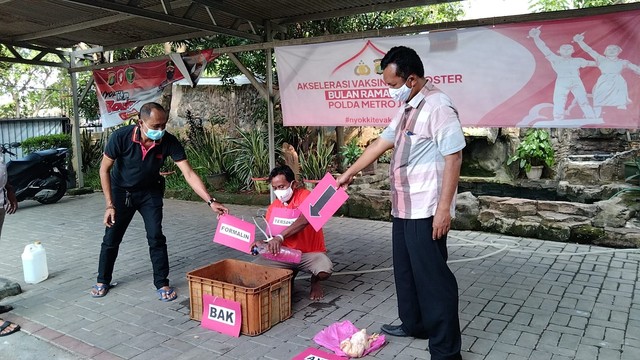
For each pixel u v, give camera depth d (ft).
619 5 13.41
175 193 26.99
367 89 17.95
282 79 19.83
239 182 27.09
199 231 19.44
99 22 20.92
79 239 18.44
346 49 17.98
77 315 11.44
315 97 19.24
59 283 13.62
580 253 15.24
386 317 11.01
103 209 24.52
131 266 14.93
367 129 28.07
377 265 14.76
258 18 20.47
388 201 20.31
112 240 12.41
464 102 16.08
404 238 9.00
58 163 26.27
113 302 12.19
